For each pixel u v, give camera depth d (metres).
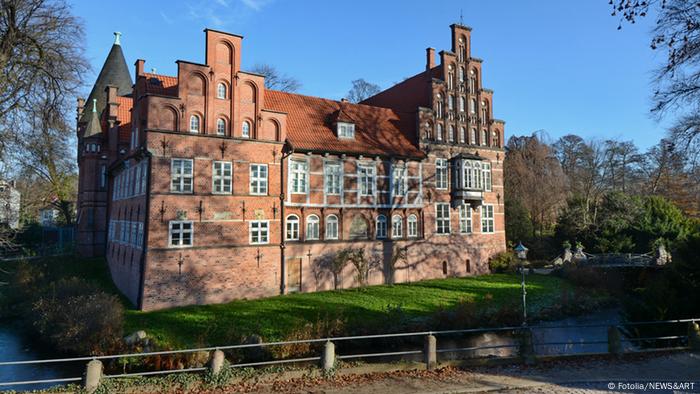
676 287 15.30
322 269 25.66
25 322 21.02
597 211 40.88
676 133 14.66
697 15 12.35
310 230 25.62
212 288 21.77
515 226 41.91
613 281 29.42
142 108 22.59
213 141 22.28
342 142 27.20
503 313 20.53
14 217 24.08
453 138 32.19
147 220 20.39
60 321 17.59
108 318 16.47
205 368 10.15
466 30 33.03
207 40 22.34
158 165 20.83
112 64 39.25
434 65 33.53
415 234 29.80
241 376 10.10
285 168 24.53
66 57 19.44
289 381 10.24
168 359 14.09
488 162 33.50
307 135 26.14
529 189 45.56
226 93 22.86
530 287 27.42
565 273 31.47
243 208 22.95
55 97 19.62
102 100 37.78
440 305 21.64
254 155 23.52
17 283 25.45
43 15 18.47
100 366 9.42
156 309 20.17
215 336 16.27
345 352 16.33
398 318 18.94
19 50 18.38
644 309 14.77
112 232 29.47
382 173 28.59
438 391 9.52
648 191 50.50
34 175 33.16
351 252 26.45
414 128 31.36
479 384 9.96
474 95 33.34
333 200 26.38
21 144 19.89
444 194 31.27
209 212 21.97
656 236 34.97
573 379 10.24
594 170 46.12
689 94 13.82
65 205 41.69
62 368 15.38
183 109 21.58
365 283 26.91
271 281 23.66
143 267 20.16
